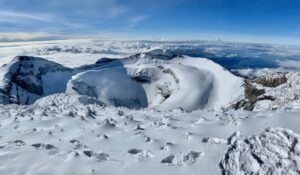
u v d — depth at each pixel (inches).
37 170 347.6
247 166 316.8
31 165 360.5
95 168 343.9
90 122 564.1
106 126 502.9
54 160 367.6
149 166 343.3
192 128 456.1
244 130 410.3
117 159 369.4
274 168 304.0
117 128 502.0
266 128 380.5
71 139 448.8
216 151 361.7
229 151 353.1
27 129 535.5
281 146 332.8
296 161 307.6
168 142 406.3
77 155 375.2
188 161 347.9
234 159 333.7
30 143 448.1
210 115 578.2
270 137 353.1
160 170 333.7
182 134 430.0
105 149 403.2
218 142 383.2
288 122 413.7
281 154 321.1
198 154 360.2
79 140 442.3
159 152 375.6
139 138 429.7
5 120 653.9
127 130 485.7
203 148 371.9
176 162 350.3
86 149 404.2
